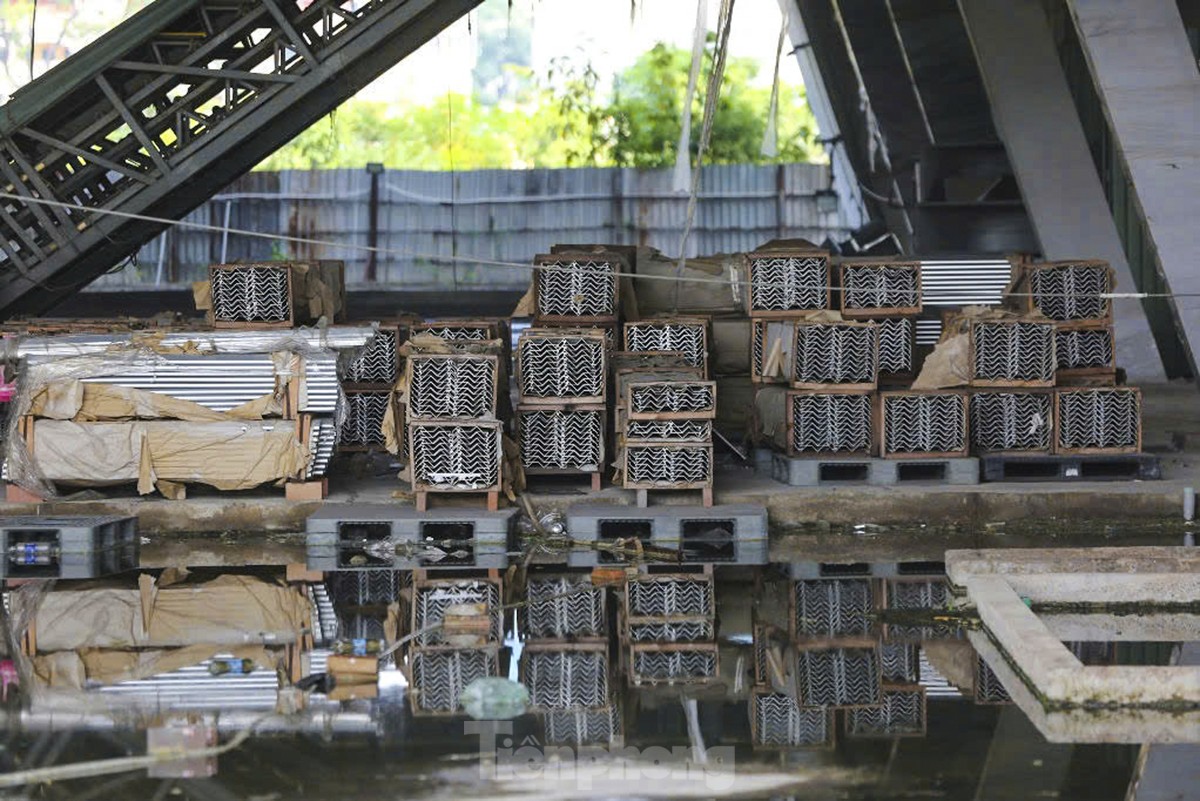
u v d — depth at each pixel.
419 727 15.39
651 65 104.38
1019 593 21.27
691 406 27.02
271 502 27.09
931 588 22.25
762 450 30.77
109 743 14.80
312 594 22.14
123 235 37.22
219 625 20.11
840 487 27.92
